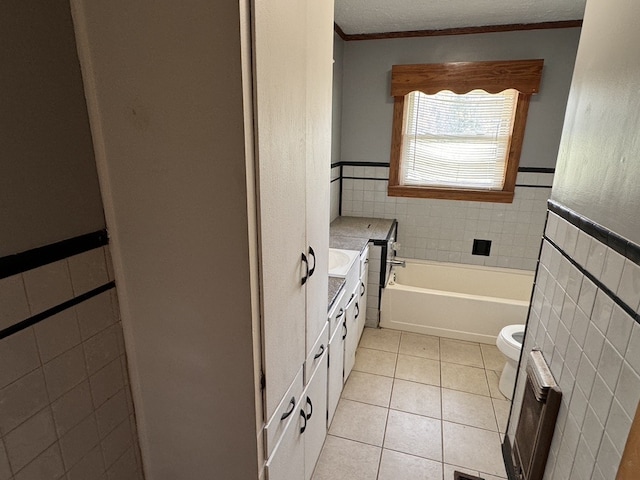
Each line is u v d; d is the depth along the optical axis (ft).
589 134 3.94
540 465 4.52
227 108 2.51
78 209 2.82
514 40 9.39
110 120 2.79
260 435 3.43
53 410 2.81
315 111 3.77
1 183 2.28
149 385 3.53
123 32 2.55
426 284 11.64
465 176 10.80
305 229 3.83
